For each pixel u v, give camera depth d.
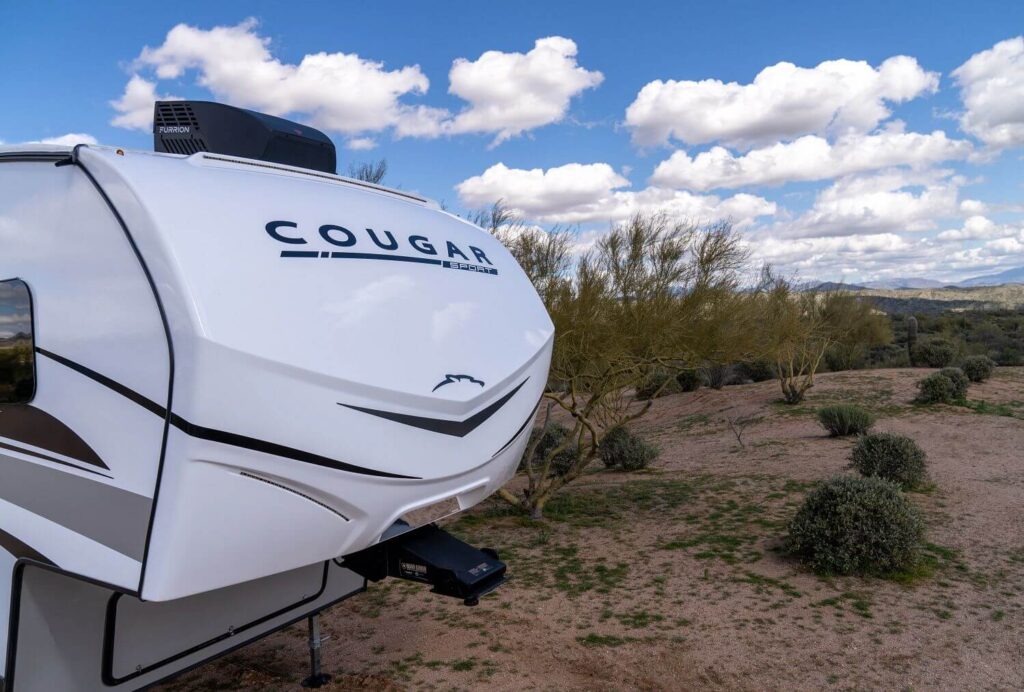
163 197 2.41
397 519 2.75
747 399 21.03
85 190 2.55
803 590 6.22
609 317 8.38
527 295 3.80
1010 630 5.22
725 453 14.48
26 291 2.74
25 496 2.75
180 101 3.60
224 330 2.22
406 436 2.66
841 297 23.33
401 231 3.16
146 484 2.28
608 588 6.45
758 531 8.20
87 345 2.49
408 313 2.85
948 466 11.18
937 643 5.07
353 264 2.77
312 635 4.20
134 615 2.97
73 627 2.80
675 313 8.45
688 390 25.06
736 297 8.77
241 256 2.42
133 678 2.98
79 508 2.52
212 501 2.23
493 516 9.51
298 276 2.54
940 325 42.44
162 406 2.25
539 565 7.29
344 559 3.56
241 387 2.23
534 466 12.16
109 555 2.40
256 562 2.39
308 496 2.44
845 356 26.03
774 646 5.10
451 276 3.22
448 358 2.92
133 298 2.35
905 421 15.54
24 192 2.81
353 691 4.15
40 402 2.68
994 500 8.96
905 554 6.52
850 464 11.33
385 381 2.60
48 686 2.73
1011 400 17.11
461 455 2.93
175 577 2.21
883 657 4.89
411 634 5.22
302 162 3.68
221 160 2.89
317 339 2.45
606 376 8.74
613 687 4.39
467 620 5.53
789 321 10.45
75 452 2.53
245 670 4.50
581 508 9.92
